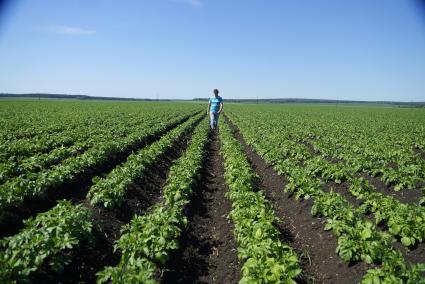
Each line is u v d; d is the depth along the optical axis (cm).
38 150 1777
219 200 1318
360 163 1599
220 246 952
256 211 971
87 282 747
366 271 721
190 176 1337
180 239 939
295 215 1123
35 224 836
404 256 804
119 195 1091
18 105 6912
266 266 689
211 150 2397
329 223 905
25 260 672
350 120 4900
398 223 880
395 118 5644
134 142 2180
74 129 2675
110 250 881
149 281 625
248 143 2425
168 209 972
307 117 5441
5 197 948
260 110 7762
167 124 3431
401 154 1877
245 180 1318
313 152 2247
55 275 725
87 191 1259
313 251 894
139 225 859
